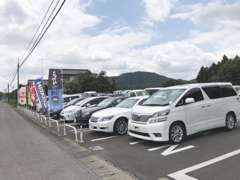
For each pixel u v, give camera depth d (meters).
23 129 14.79
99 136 10.97
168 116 8.27
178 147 8.02
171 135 8.35
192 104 8.91
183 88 9.18
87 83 51.59
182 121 8.59
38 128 15.14
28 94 31.72
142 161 6.82
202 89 9.45
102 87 52.19
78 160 7.34
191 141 8.73
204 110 9.19
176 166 6.21
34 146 9.55
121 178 5.61
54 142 10.31
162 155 7.28
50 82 15.12
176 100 8.62
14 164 7.07
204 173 5.61
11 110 38.12
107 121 10.68
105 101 14.08
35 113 21.86
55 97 15.22
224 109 9.91
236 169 5.74
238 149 7.36
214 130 10.42
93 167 6.57
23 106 37.38
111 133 11.35
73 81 53.12
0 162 7.34
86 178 5.69
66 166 6.72
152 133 8.22
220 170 5.74
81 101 18.00
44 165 6.87
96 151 8.30
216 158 6.64
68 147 9.21
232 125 10.27
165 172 5.84
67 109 16.75
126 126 11.02
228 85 10.43
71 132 12.70
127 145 8.84
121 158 7.26
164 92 9.52
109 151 8.18
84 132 12.30
